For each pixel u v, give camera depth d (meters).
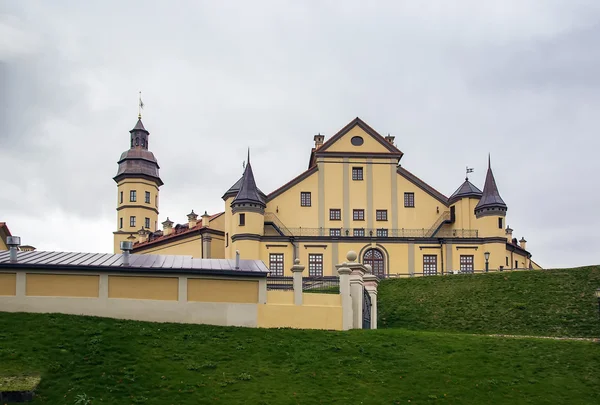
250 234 61.59
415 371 23.28
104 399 19.53
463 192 66.38
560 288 42.28
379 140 67.31
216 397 20.23
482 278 45.88
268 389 21.05
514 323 37.56
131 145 89.19
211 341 24.61
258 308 27.28
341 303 28.31
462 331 36.75
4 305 25.86
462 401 21.25
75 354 22.03
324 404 20.38
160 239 74.31
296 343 25.11
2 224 40.88
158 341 24.03
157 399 19.83
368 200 66.31
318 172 66.38
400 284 46.62
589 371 23.86
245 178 63.28
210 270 27.00
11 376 19.95
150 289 26.67
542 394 21.97
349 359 23.91
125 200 86.00
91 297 26.31
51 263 26.45
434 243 64.06
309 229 65.00
